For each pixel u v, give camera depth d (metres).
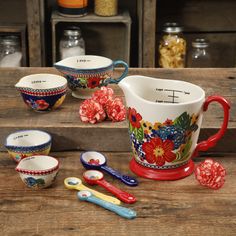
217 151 1.45
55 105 1.54
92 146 1.45
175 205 1.19
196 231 1.11
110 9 2.86
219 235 1.09
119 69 1.93
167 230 1.11
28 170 1.22
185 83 1.33
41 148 1.33
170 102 1.36
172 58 3.02
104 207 1.17
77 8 2.83
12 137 1.36
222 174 1.24
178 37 3.03
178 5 3.20
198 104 1.24
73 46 2.95
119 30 3.17
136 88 1.34
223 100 1.25
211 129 1.44
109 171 1.31
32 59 2.86
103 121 1.47
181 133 1.25
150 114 1.23
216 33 3.29
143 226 1.12
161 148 1.26
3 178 1.29
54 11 2.95
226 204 1.20
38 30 2.81
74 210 1.17
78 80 1.61
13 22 3.15
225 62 3.36
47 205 1.19
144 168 1.31
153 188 1.26
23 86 1.50
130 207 1.18
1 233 1.09
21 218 1.14
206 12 3.23
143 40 2.85
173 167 1.29
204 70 1.92
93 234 1.09
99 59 1.70
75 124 1.44
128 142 1.44
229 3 3.22
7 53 2.96
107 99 1.47
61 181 1.29
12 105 1.58
